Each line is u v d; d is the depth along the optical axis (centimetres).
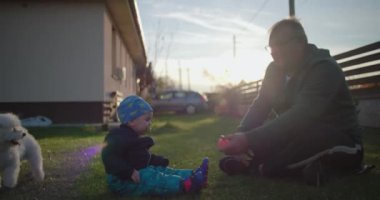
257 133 371
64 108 1290
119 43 1828
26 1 1277
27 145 420
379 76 950
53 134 937
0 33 1277
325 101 366
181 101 2667
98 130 1070
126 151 348
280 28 381
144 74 3322
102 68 1301
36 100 1283
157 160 373
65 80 1291
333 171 388
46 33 1287
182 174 362
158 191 334
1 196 358
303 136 364
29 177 439
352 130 382
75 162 533
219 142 388
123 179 339
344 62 1105
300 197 317
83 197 346
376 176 386
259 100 445
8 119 382
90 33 1298
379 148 602
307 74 381
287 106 413
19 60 1279
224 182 380
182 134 984
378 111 943
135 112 351
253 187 356
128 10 1440
